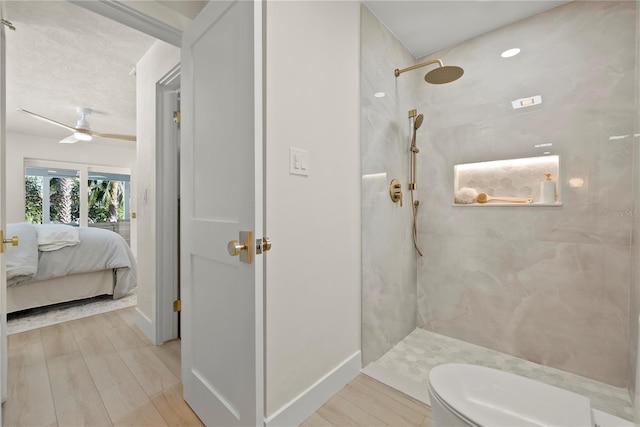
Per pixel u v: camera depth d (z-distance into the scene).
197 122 1.36
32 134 5.05
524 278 1.96
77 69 2.68
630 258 1.60
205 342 1.33
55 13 1.91
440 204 2.34
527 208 1.94
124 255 3.29
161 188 2.20
